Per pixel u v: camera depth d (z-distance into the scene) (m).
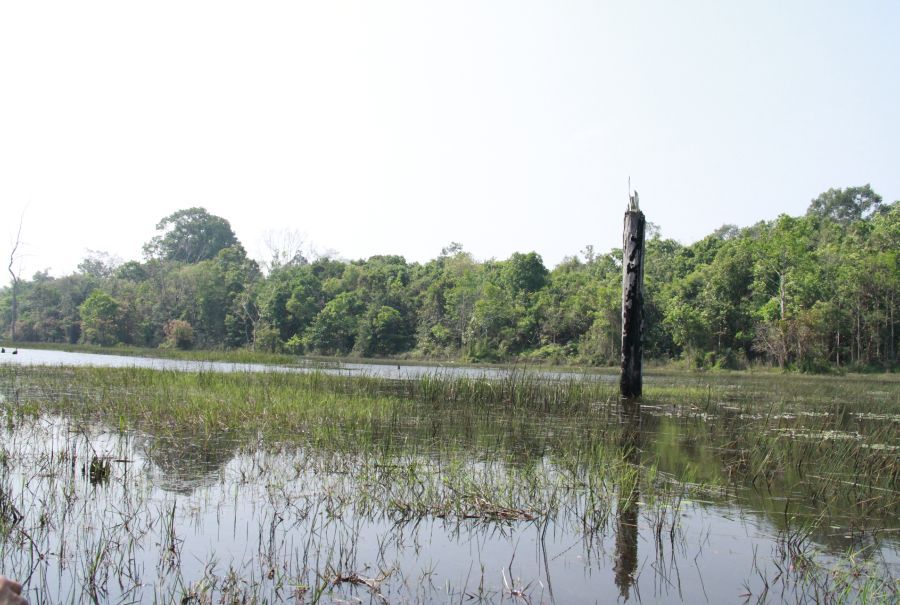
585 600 4.60
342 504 6.80
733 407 15.73
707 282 49.28
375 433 10.84
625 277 17.39
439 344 59.47
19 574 5.00
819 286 43.69
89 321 65.94
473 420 12.72
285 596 4.59
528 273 61.75
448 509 6.63
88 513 6.45
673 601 4.62
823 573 5.15
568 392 16.23
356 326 61.34
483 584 4.85
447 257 81.50
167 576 4.97
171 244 98.19
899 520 6.59
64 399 13.66
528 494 7.24
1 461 8.33
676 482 7.90
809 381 29.53
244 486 7.45
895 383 28.28
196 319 70.44
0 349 45.75
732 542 5.86
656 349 50.84
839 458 9.17
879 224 48.25
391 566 5.18
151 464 8.44
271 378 18.62
